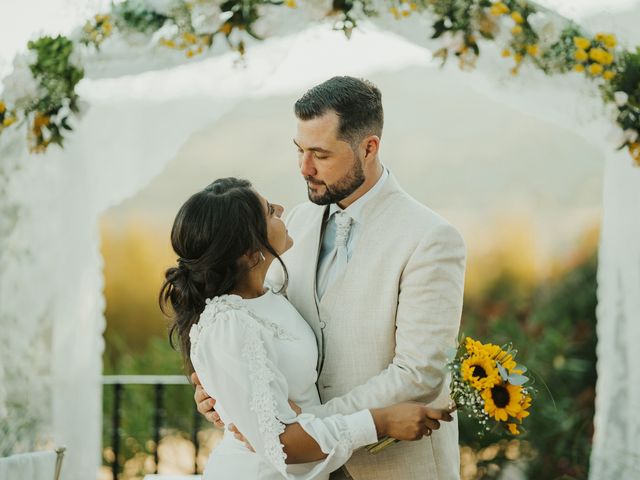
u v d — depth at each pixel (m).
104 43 2.72
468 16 2.69
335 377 2.03
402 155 5.86
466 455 4.41
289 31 2.74
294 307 2.08
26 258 2.83
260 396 1.71
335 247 2.14
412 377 1.92
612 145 2.75
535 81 2.74
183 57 2.75
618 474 2.87
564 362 4.76
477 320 5.25
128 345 5.57
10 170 2.79
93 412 2.90
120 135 2.89
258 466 1.87
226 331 1.76
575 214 5.49
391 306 2.00
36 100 2.72
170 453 4.57
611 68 2.70
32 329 2.84
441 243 1.99
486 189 5.71
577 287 5.12
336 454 1.77
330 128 1.99
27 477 2.20
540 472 4.43
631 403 2.86
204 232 1.84
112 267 5.62
